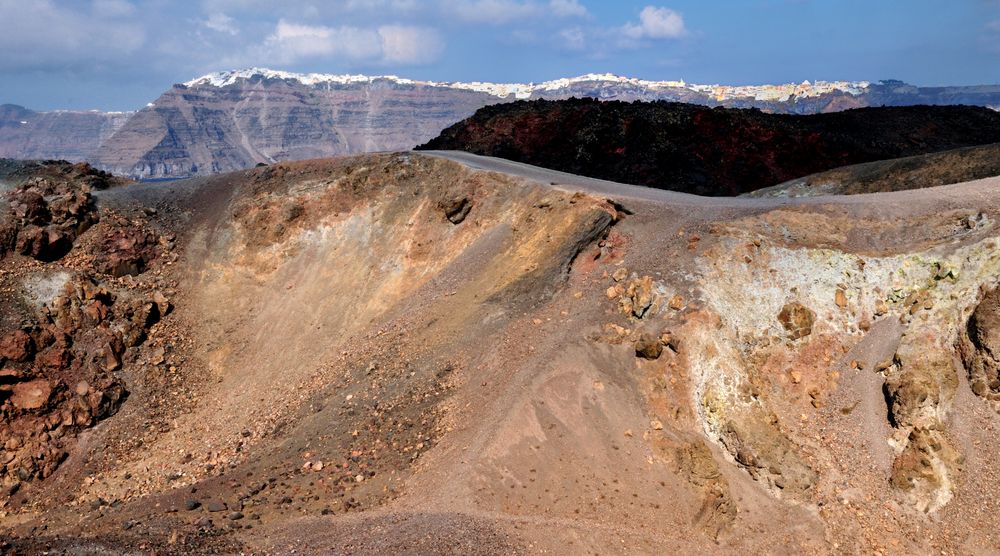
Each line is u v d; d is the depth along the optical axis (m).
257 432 32.06
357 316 38.91
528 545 22.45
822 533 24.00
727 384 26.70
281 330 39.72
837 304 28.50
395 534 22.38
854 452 25.73
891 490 24.73
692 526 23.86
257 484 26.83
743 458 25.38
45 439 33.03
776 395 27.17
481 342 30.98
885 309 28.09
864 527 24.08
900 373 26.44
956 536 23.41
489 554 21.69
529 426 26.00
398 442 27.94
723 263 29.58
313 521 23.72
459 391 29.23
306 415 31.66
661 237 32.28
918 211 30.50
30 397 33.81
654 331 28.30
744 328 28.17
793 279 29.17
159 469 31.75
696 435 26.03
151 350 38.72
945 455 24.58
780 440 25.77
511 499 24.25
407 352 32.78
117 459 33.16
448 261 39.34
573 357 27.94
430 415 28.66
